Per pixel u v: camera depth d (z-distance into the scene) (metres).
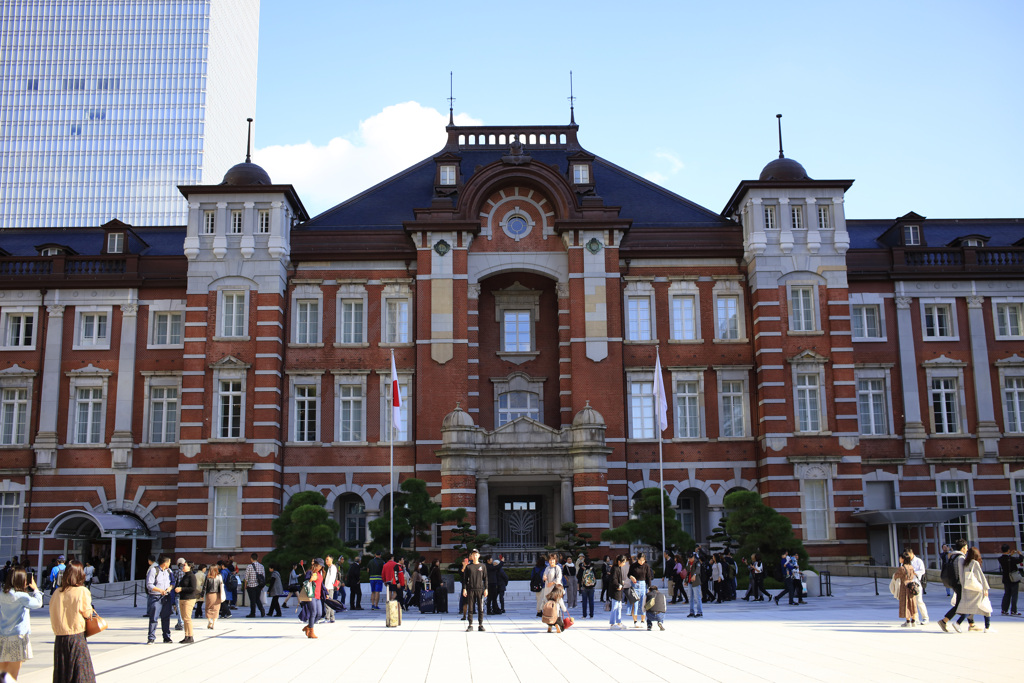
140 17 141.00
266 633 25.00
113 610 34.59
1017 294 48.44
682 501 46.75
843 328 45.34
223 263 45.22
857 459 44.19
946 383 47.94
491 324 47.84
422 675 16.92
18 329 47.31
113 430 46.06
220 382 44.34
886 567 41.84
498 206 46.97
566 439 41.97
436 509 39.00
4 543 45.41
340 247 46.66
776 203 46.16
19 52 139.62
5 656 14.30
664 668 17.22
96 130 138.25
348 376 45.56
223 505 43.31
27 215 136.12
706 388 46.09
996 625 23.69
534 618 28.27
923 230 49.53
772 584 38.62
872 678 15.65
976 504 46.62
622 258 47.00
